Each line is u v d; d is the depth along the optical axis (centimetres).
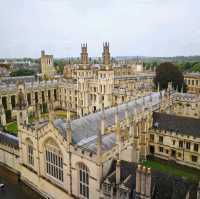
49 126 5506
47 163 5981
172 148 7844
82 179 5150
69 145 5125
